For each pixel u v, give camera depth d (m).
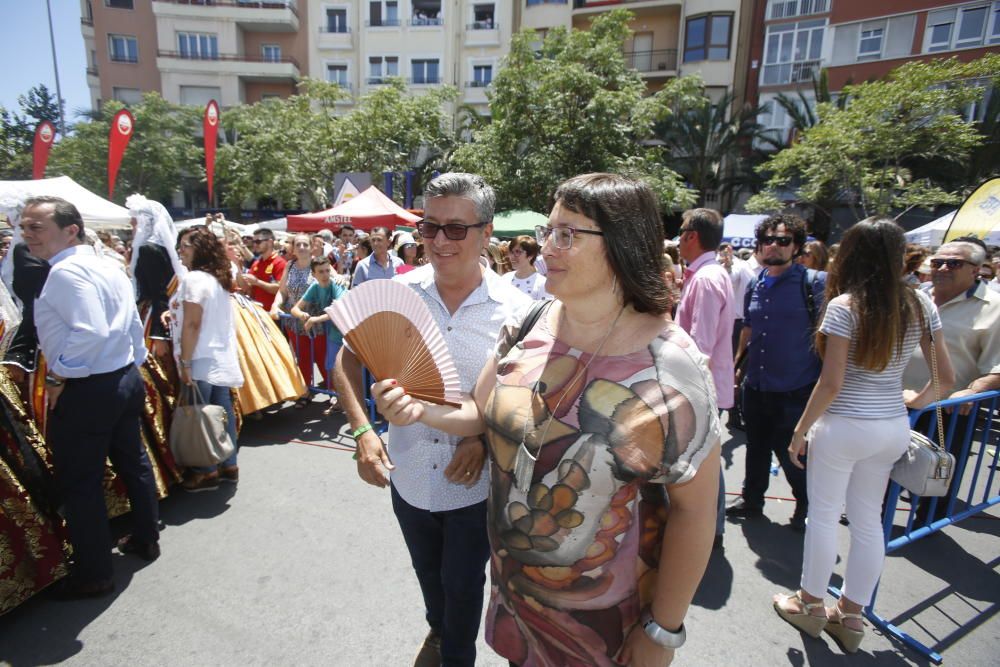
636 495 1.13
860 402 2.14
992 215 5.73
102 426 2.41
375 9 29.98
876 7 21.73
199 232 3.51
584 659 1.20
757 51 24.64
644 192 1.13
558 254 1.12
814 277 3.12
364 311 1.34
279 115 23.44
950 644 2.38
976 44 19.98
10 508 2.34
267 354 4.61
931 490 2.12
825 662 2.26
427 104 22.45
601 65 15.27
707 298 2.96
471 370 1.84
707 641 2.38
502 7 28.42
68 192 9.67
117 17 30.69
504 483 1.24
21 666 2.12
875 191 16.77
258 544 3.00
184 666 2.15
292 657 2.21
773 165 17.89
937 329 2.32
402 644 2.30
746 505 3.48
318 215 9.76
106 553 2.52
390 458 1.97
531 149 15.19
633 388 1.06
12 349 2.54
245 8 30.23
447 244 1.74
